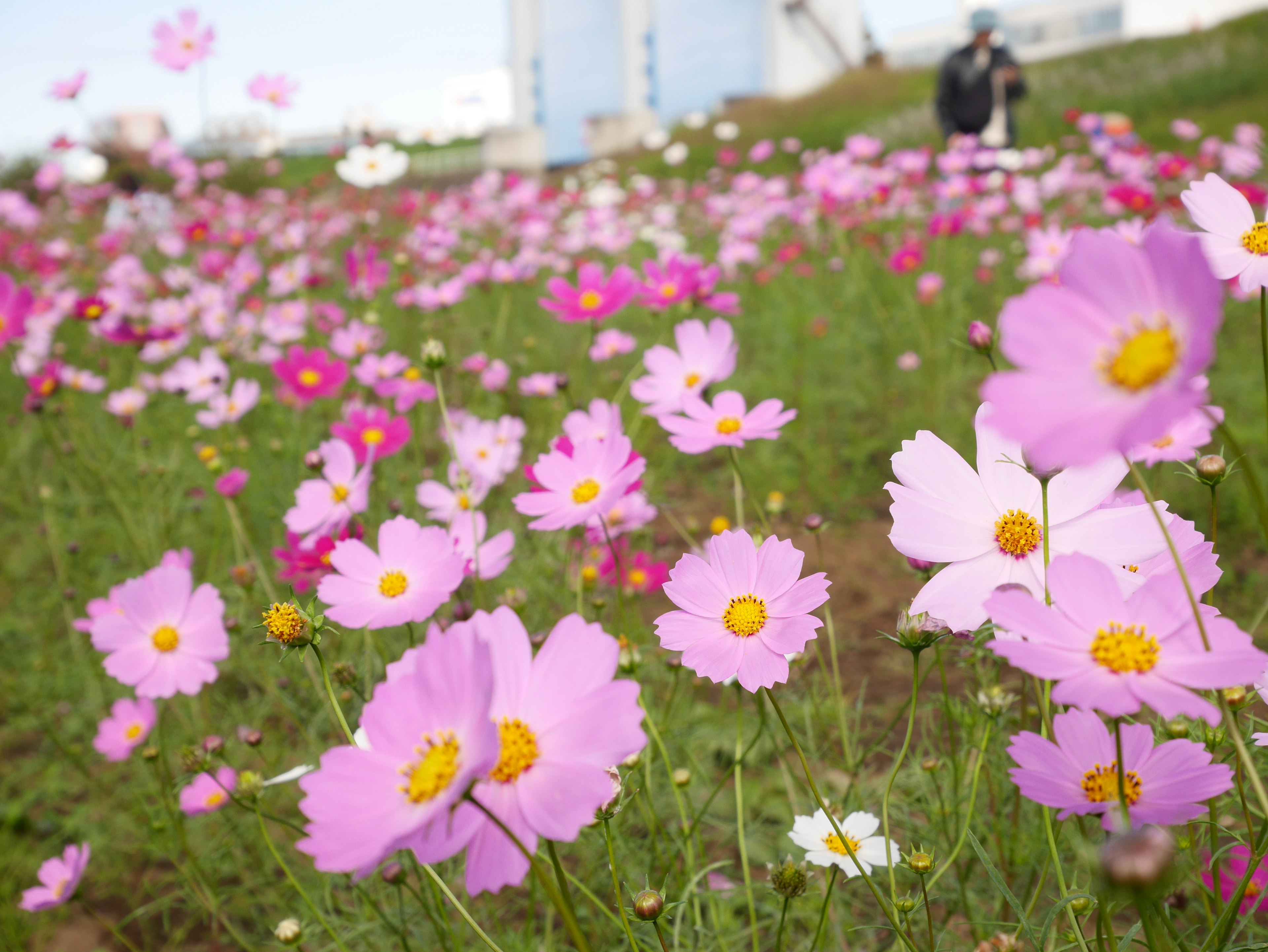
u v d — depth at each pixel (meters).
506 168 20.86
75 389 3.86
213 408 3.45
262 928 1.89
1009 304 0.58
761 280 5.43
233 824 1.86
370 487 2.57
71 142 5.30
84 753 2.57
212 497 3.14
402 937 1.39
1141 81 13.24
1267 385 0.93
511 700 0.76
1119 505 0.96
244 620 2.34
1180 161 4.79
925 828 1.48
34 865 2.21
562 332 5.34
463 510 1.99
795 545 3.21
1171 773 0.80
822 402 4.07
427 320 4.46
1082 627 0.71
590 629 0.77
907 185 7.11
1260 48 12.76
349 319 4.66
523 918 1.67
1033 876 1.40
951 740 1.27
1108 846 0.59
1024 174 8.28
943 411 3.79
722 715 2.04
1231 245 0.95
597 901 1.20
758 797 1.86
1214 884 0.93
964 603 0.90
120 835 2.25
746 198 7.02
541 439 3.23
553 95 24.67
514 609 1.63
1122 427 0.53
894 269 4.59
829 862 1.23
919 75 18.61
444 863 1.63
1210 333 0.50
